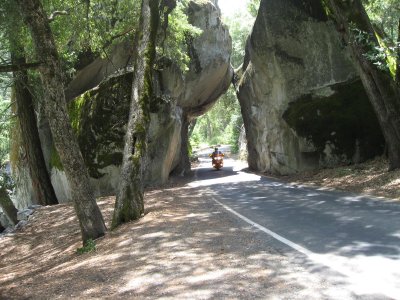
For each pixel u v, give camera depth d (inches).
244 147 1843.0
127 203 491.8
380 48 565.6
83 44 786.2
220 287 229.0
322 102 863.7
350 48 652.7
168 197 696.4
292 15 872.9
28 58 724.7
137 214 494.3
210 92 1336.1
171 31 860.6
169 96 900.6
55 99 437.7
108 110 844.6
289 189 698.8
